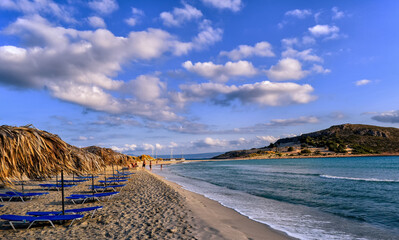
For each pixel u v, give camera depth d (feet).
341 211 36.86
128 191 49.21
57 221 24.68
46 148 17.03
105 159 56.24
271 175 113.91
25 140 15.81
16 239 19.39
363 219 31.86
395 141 483.51
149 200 38.73
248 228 26.08
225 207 38.19
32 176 18.24
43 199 39.14
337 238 23.75
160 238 19.81
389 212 36.11
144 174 100.22
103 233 21.01
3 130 15.20
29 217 22.11
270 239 22.53
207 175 120.26
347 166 177.68
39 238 19.63
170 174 132.46
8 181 15.47
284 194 54.80
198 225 24.27
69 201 37.27
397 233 25.66
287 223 29.27
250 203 42.91
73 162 20.26
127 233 21.06
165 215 28.35
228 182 83.82
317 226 28.09
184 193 50.60
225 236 20.88
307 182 81.61
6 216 22.31
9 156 15.14
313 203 43.50
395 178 93.45
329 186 69.97
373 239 23.58
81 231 21.62
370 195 52.90
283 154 502.38
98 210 30.96
